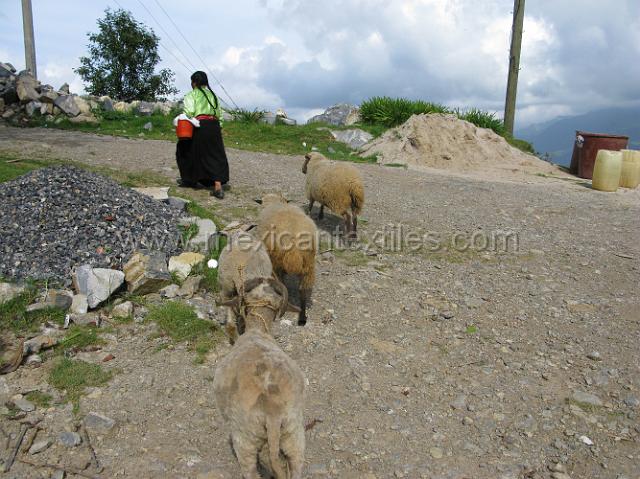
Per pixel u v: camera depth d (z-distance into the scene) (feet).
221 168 31.19
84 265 19.34
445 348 18.26
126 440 13.12
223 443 13.24
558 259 26.53
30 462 12.17
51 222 21.34
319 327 19.13
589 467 12.94
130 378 15.39
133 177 33.32
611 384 16.28
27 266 19.24
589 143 51.08
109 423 13.39
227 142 54.70
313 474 12.42
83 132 52.21
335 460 12.91
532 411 15.02
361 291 22.02
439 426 14.34
